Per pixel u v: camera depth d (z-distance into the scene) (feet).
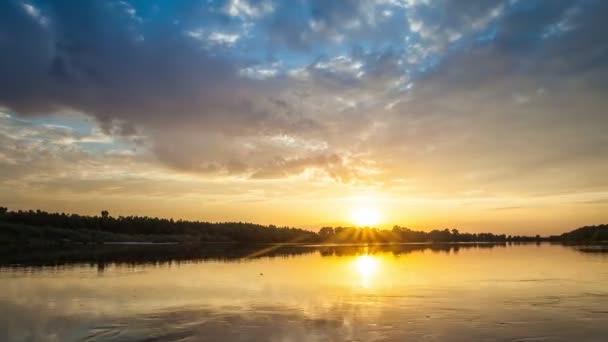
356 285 103.40
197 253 247.09
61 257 199.31
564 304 77.61
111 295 88.43
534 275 124.06
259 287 99.91
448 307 75.41
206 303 79.87
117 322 64.80
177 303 79.87
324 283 107.04
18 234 381.40
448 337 56.54
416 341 54.85
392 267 154.92
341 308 75.05
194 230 586.04
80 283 106.22
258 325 63.10
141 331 59.67
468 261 186.80
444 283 106.83
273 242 627.46
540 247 392.88
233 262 176.86
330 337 56.85
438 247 423.64
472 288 97.86
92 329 60.70
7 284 104.32
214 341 55.11
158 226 552.41
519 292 91.50
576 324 62.80
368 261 189.06
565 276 120.78
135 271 135.64
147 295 88.58
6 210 437.58
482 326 61.87
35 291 93.45
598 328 60.44
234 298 85.25
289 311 72.64
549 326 61.72
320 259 204.33
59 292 92.07
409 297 86.02
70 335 57.82
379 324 63.46
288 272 134.92
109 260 181.68
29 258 191.52
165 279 114.52
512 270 140.05
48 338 56.59
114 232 512.63
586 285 101.76
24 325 63.05
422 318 67.00
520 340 54.95
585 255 224.53
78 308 75.05
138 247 333.62
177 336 57.31
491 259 199.72
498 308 74.38
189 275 124.36
